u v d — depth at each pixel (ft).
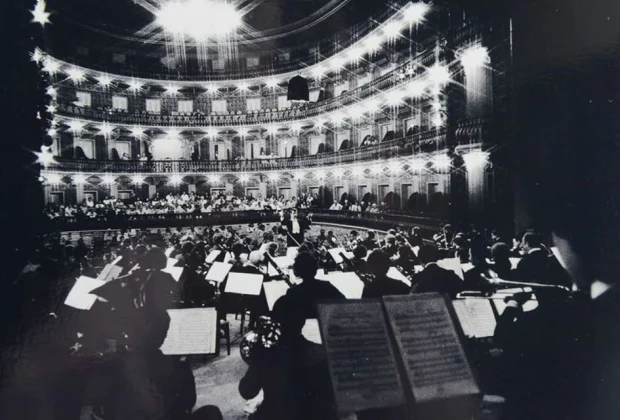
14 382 11.65
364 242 29.09
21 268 13.91
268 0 68.85
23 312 12.21
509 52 24.13
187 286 17.07
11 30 15.90
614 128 17.98
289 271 23.97
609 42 18.16
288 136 84.33
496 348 14.11
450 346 11.77
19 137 16.25
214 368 19.58
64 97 74.13
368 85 70.74
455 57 35.86
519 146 22.47
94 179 81.25
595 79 18.48
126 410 12.25
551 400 13.28
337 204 72.49
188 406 12.82
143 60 77.41
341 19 68.28
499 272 17.78
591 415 13.02
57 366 11.92
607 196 17.52
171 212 66.95
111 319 12.44
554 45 19.95
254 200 77.15
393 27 60.90
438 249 21.85
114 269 14.92
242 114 84.12
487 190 28.14
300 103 81.25
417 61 57.00
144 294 12.82
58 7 47.19
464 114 33.76
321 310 11.18
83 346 12.30
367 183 72.79
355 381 10.68
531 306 15.72
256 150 86.12
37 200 17.10
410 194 57.47
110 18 68.13
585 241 16.96
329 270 24.95
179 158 87.15
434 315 12.00
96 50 72.13
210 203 72.43
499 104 26.37
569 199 18.48
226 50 77.77
